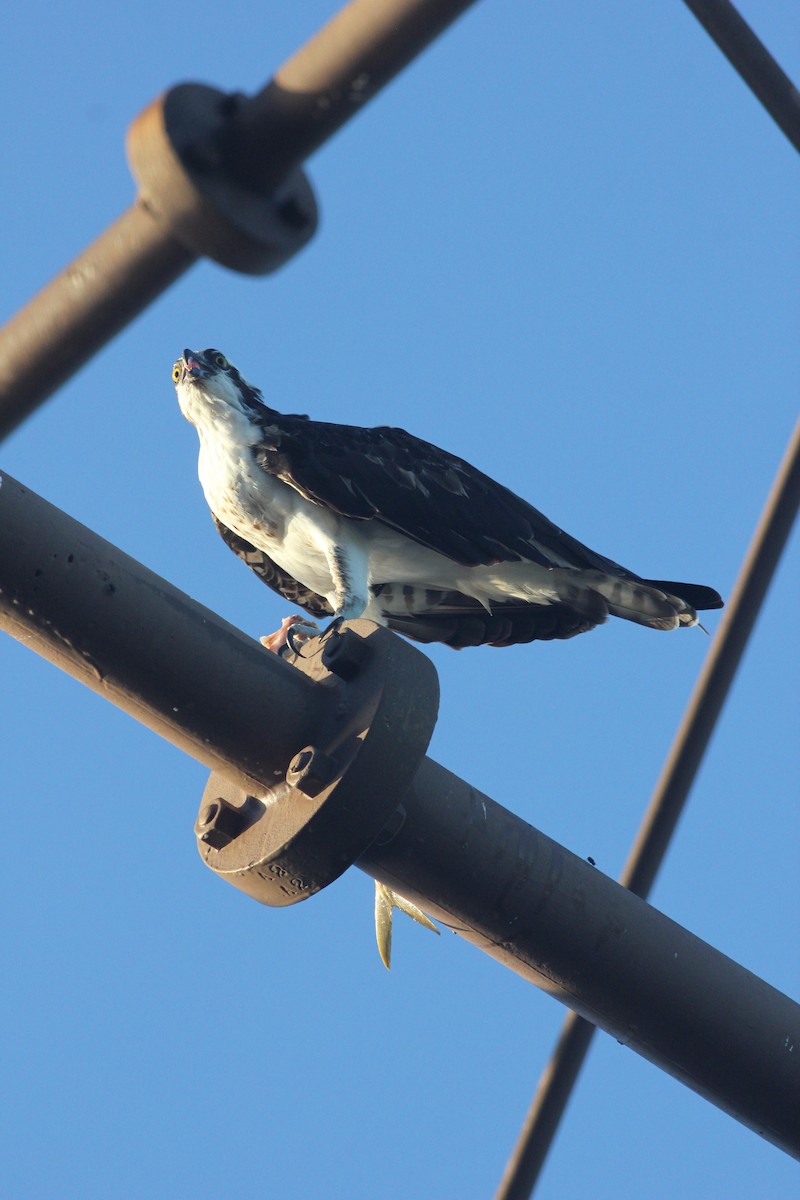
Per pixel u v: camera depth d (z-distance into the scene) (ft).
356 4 15.21
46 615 22.50
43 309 16.21
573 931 25.20
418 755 24.04
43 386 16.49
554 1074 29.12
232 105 15.93
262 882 24.67
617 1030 26.09
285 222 16.22
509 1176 28.86
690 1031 25.76
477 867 24.86
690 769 29.60
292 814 24.26
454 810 24.89
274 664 24.27
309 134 15.75
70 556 22.47
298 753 24.21
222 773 24.82
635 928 25.48
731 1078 26.04
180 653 23.18
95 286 16.05
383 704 23.99
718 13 24.36
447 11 15.01
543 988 25.99
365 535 45.88
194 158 15.74
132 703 23.56
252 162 15.90
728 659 29.58
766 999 26.16
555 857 25.36
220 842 25.72
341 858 23.95
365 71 15.35
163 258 16.01
